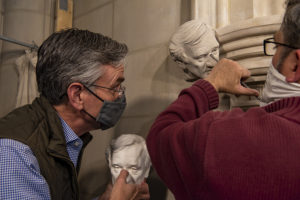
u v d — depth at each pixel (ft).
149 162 3.68
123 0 5.18
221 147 1.23
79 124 2.67
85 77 2.43
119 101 2.77
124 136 3.73
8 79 6.81
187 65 3.45
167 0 4.42
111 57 2.54
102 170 5.09
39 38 6.47
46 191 2.10
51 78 2.41
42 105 2.49
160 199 4.10
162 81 4.34
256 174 1.12
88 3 6.06
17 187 1.92
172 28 4.29
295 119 1.20
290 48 1.43
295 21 1.40
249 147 1.17
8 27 6.80
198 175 1.32
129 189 3.11
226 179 1.16
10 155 1.96
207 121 1.38
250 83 3.06
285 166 1.08
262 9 3.22
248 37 2.98
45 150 2.28
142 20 4.78
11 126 2.22
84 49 2.41
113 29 5.33
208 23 3.58
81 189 5.44
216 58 3.24
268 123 1.21
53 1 6.73
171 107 1.93
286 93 1.48
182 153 1.43
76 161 2.75
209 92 2.02
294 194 1.05
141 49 4.74
